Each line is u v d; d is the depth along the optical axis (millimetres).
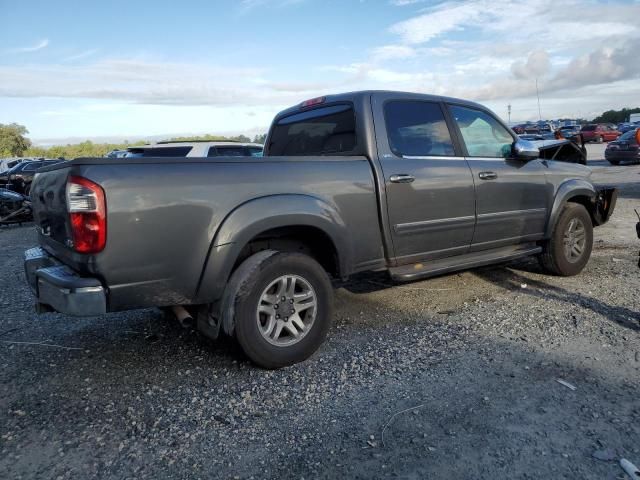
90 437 2994
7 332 4812
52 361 4102
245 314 3598
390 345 4199
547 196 5691
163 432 3029
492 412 3107
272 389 3518
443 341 4230
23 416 3246
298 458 2738
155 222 3270
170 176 3330
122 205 3170
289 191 3795
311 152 5020
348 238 4109
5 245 10844
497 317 4734
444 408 3176
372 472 2598
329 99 4844
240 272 3633
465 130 5172
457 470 2586
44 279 3424
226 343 4355
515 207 5375
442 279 6137
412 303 5281
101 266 3164
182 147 10555
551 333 4293
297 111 5285
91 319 5125
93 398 3467
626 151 21328
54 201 3494
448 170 4785
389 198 4352
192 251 3408
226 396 3441
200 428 3061
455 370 3688
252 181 3637
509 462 2633
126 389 3586
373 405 3250
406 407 3207
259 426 3064
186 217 3365
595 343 4062
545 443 2781
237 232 3512
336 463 2684
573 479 2492
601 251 7348
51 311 3729
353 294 5664
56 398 3479
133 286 3275
